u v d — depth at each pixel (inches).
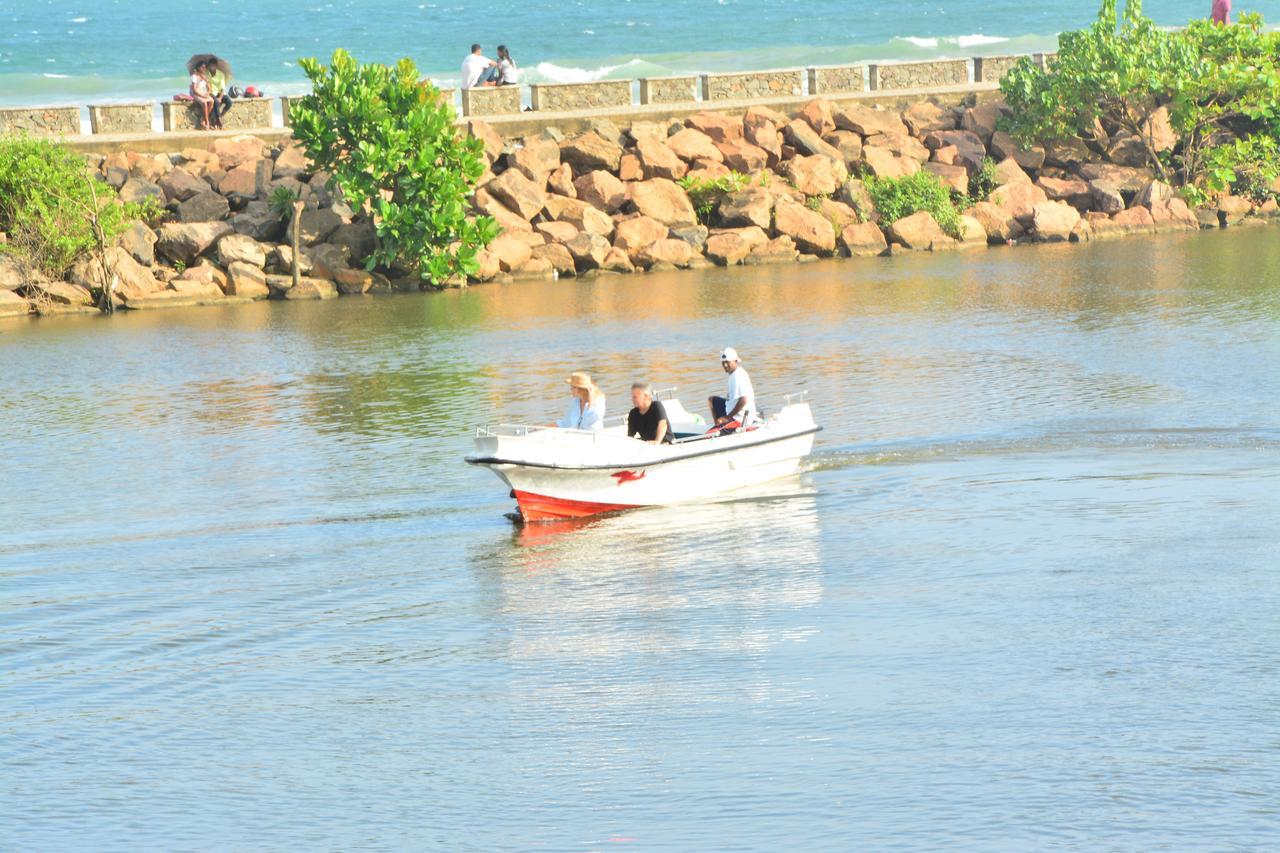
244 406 3459.6
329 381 3735.2
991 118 6756.9
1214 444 2815.0
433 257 5329.7
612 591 2007.9
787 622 1813.5
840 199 6215.6
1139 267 5398.6
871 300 4852.4
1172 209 6496.1
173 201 5551.2
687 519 2444.6
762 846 1189.7
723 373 3705.7
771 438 2667.3
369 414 3329.2
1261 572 1929.1
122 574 2158.0
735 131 6309.1
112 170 5561.0
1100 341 3978.8
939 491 2536.9
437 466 2837.1
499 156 5940.0
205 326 4702.3
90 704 1610.5
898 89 6899.6
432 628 1861.5
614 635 1797.5
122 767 1425.9
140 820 1301.7
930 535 2239.2
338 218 5442.9
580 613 1903.3
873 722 1448.1
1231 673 1540.4
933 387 3459.6
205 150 5861.2
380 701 1590.8
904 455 2824.8
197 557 2245.3
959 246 6195.9
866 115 6555.1
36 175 5098.4
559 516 2456.9
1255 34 6609.3
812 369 3722.9
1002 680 1552.7
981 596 1882.4
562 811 1278.3
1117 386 3390.7
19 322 4889.3
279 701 1604.3
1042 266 5541.3
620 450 2486.5
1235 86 6432.1
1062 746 1364.4
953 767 1326.3
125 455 3004.4
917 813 1235.2
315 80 5408.5
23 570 2192.4
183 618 1934.1
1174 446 2812.5
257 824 1284.4
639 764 1373.0
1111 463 2689.5
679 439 2699.3
